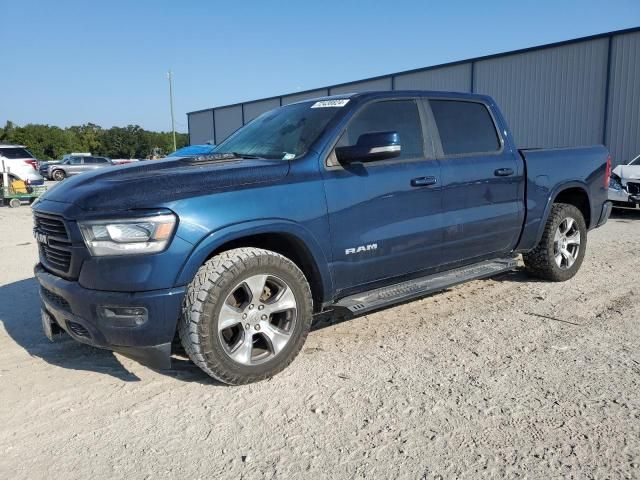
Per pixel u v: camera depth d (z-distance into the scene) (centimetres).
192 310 321
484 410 315
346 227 386
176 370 378
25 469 267
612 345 410
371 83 2450
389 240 412
